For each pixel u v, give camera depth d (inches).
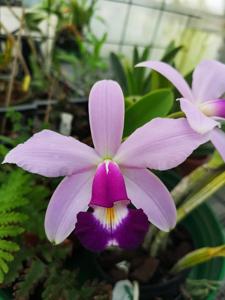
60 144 4.7
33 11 13.7
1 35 12.5
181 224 8.2
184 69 14.3
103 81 4.8
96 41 13.9
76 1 13.9
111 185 4.9
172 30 15.0
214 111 5.3
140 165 5.0
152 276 6.9
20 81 12.7
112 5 15.6
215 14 14.1
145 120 6.2
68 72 15.8
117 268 6.9
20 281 6.0
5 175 7.1
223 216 12.0
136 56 10.2
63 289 5.8
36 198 6.5
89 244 5.1
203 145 7.6
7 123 10.9
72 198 5.0
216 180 6.0
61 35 14.8
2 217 5.8
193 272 7.4
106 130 4.9
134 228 5.2
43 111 12.0
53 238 5.0
